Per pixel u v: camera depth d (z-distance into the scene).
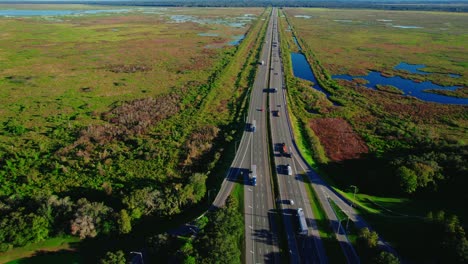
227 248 67.88
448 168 94.25
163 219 82.31
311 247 74.38
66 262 71.75
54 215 78.00
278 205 86.56
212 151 114.62
